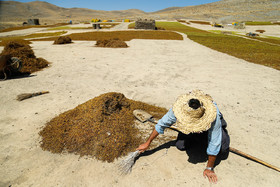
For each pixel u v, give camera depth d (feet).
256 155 10.80
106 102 12.96
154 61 34.32
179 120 7.88
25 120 14.02
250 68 30.30
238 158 10.56
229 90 20.66
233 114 15.52
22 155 10.52
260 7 394.93
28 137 12.05
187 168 9.77
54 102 17.08
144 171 9.54
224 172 9.58
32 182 8.83
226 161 10.32
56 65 30.48
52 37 77.41
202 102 8.00
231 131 13.15
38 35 91.45
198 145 11.41
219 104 17.29
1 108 15.85
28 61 28.04
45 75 25.23
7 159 10.19
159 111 15.46
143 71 27.55
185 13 437.58
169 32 100.99
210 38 78.69
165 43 60.23
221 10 426.51
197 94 8.76
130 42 60.23
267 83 23.07
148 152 10.90
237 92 20.13
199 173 9.46
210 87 21.49
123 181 8.95
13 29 138.92
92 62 32.65
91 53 41.01
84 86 21.21
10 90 19.88
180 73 26.96
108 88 20.66
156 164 10.00
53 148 10.97
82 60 34.12
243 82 23.36
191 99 7.50
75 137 11.26
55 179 9.00
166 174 9.38
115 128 11.69
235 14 344.90
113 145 10.71
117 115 13.01
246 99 18.43
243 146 11.59
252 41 75.61
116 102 13.26
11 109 15.71
